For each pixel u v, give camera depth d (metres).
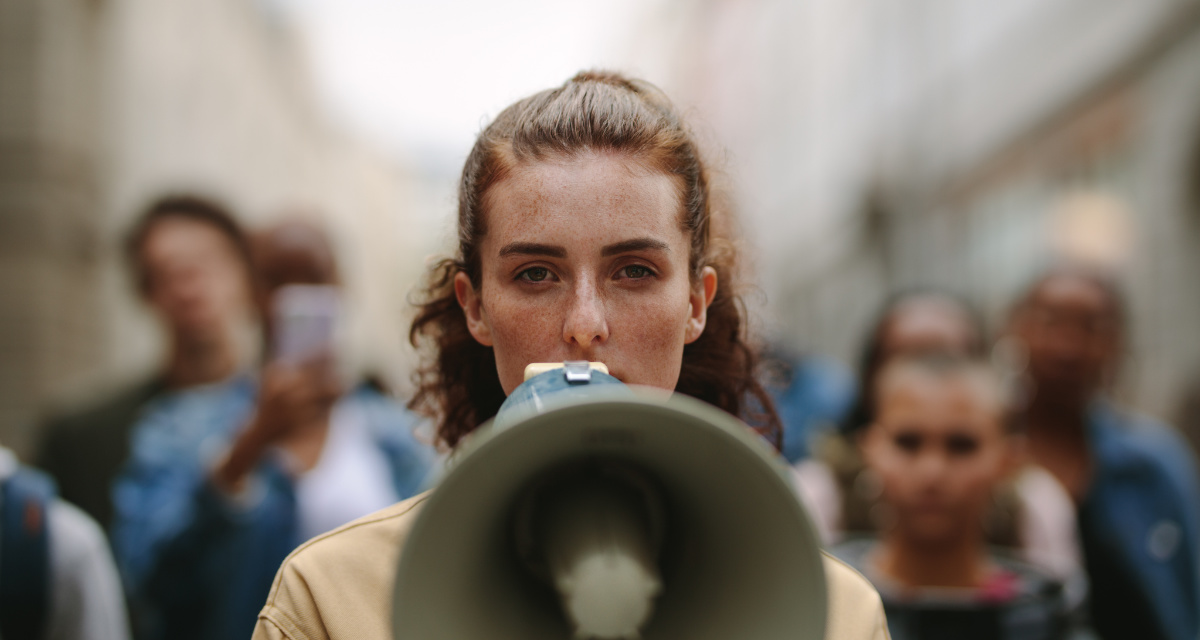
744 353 2.09
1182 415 7.99
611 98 1.63
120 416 3.93
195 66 20.81
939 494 3.12
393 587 1.12
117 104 16.34
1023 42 12.20
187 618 3.24
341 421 3.62
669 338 1.56
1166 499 3.67
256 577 3.24
